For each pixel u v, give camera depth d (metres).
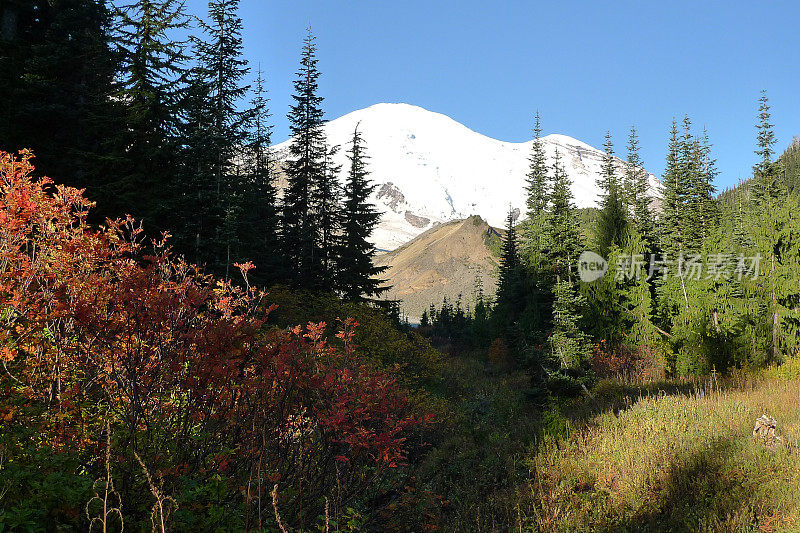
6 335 4.80
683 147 42.09
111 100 19.41
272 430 6.11
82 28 21.53
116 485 4.36
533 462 11.75
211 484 4.71
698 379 20.62
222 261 18.52
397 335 22.97
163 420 5.28
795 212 23.28
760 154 43.91
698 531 7.50
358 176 32.59
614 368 25.81
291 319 22.31
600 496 9.52
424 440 15.59
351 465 7.05
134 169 18.50
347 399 6.48
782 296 22.64
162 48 19.09
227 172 21.66
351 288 30.59
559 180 36.78
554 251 26.05
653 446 11.16
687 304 28.31
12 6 21.20
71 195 6.07
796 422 11.60
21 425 4.52
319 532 6.17
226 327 5.38
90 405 5.16
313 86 30.42
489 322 45.81
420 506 9.94
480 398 22.94
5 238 5.25
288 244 29.75
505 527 9.16
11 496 3.51
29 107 18.09
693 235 39.09
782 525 7.22
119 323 5.16
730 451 10.18
